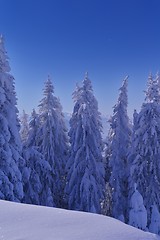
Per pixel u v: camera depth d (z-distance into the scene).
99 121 27.47
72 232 4.74
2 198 16.75
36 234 4.68
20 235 4.66
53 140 26.48
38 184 22.39
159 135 22.81
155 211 20.28
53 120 25.98
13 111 18.95
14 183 18.06
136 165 22.91
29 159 22.72
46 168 22.80
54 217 5.47
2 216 5.54
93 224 5.09
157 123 22.45
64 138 29.31
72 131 25.06
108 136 28.53
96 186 23.19
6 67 18.80
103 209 27.19
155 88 23.25
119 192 24.48
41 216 5.54
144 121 22.80
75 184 23.75
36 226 5.03
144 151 22.73
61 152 27.38
